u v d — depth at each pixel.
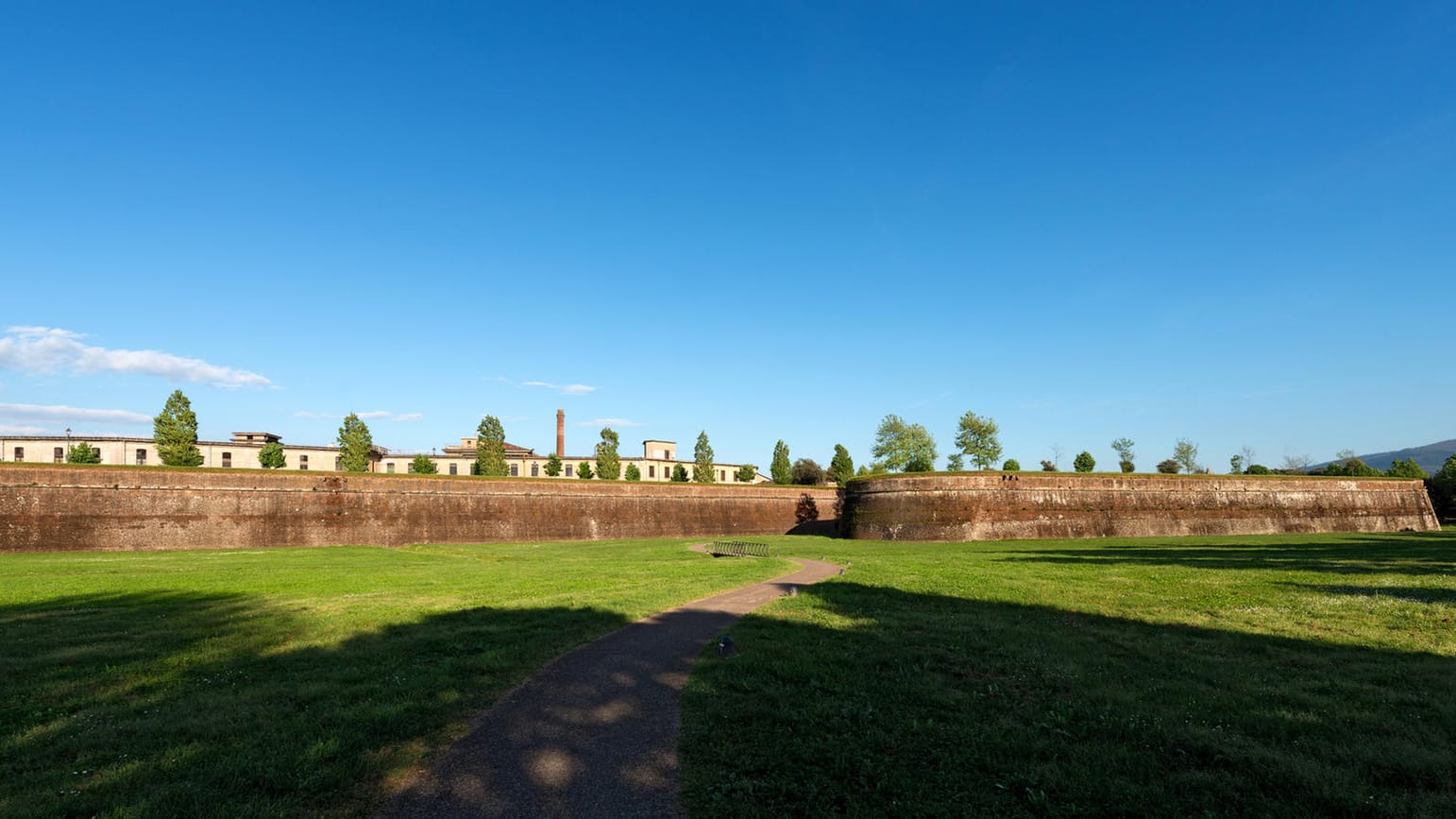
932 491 68.81
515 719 10.96
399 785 8.60
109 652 15.02
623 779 8.79
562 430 110.81
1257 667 14.12
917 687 12.69
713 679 13.21
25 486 47.47
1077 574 31.77
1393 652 15.41
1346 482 79.56
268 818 7.67
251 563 38.72
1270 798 8.25
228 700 11.55
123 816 7.59
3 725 10.42
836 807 8.13
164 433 71.94
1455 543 53.44
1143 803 8.16
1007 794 8.45
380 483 60.69
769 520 83.25
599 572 33.03
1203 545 54.34
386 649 15.25
